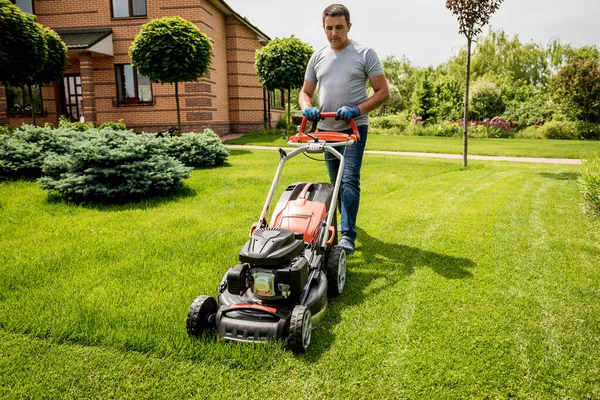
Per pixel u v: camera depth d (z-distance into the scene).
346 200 4.39
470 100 31.55
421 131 28.03
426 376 2.59
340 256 3.67
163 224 5.69
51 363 2.74
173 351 2.81
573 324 3.14
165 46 13.41
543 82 41.53
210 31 18.66
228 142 17.19
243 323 2.86
